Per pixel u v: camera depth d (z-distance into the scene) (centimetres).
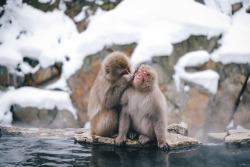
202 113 816
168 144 429
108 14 893
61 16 958
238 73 855
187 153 401
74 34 908
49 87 877
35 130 583
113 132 477
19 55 913
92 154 394
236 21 946
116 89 453
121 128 451
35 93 870
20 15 973
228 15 960
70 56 870
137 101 445
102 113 474
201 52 836
